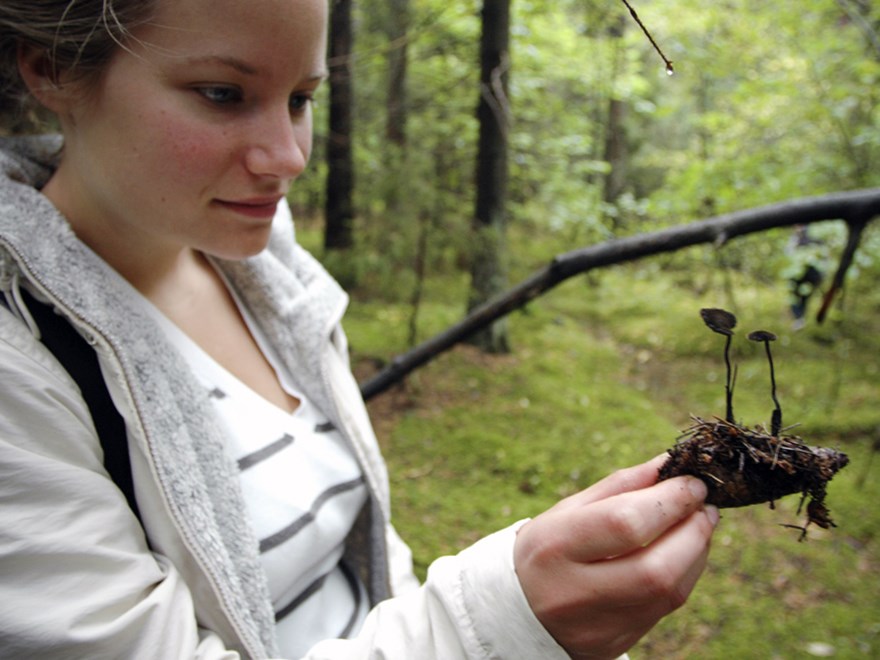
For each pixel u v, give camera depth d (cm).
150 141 41
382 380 112
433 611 36
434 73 425
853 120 299
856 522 207
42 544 34
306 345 61
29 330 40
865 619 167
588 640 33
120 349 42
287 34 40
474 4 346
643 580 31
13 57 43
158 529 43
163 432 44
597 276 533
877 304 391
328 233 379
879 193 82
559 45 429
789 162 297
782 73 314
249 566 47
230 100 41
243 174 43
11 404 36
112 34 38
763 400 304
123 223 48
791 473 38
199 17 38
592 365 361
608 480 38
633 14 40
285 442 55
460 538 191
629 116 560
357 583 64
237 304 61
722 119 338
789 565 188
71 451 38
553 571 33
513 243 442
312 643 54
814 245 229
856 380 319
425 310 367
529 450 249
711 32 379
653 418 287
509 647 34
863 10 204
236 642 44
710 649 157
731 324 42
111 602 36
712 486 38
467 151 362
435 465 237
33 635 33
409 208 296
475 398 295
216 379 53
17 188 43
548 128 467
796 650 157
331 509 56
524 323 433
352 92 374
